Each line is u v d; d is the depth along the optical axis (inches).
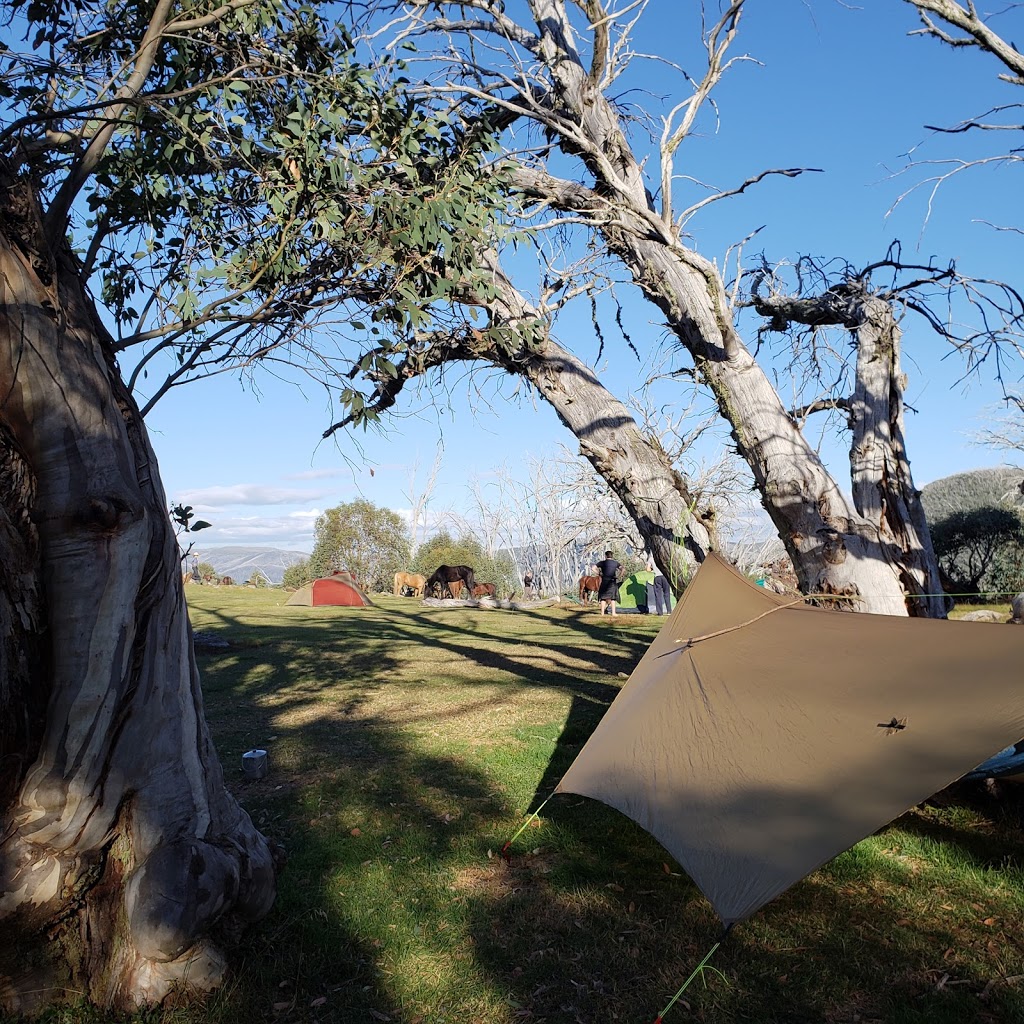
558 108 284.8
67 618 123.7
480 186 193.0
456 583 1049.5
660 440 299.0
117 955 132.3
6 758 124.0
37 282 121.4
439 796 235.8
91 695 125.8
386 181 176.6
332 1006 135.6
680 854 147.9
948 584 792.9
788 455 247.4
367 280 178.1
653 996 135.9
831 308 277.6
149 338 141.8
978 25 170.9
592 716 327.6
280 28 168.2
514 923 161.2
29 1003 128.3
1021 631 168.9
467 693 385.7
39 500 122.3
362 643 585.6
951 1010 129.1
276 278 157.2
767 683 178.7
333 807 229.8
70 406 122.9
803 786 150.0
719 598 217.3
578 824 211.5
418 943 155.1
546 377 285.6
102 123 138.0
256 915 148.3
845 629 188.9
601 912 164.7
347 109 178.4
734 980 139.5
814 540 240.5
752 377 255.4
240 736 315.9
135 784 132.4
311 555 1635.1
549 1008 133.9
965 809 210.7
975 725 147.3
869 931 154.9
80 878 129.7
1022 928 153.9
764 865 136.1
